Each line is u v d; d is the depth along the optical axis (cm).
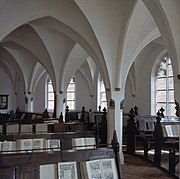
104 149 401
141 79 1425
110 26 788
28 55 1539
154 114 1360
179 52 522
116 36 804
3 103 2016
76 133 633
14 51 1519
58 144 584
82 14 783
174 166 702
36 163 358
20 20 824
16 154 361
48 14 846
